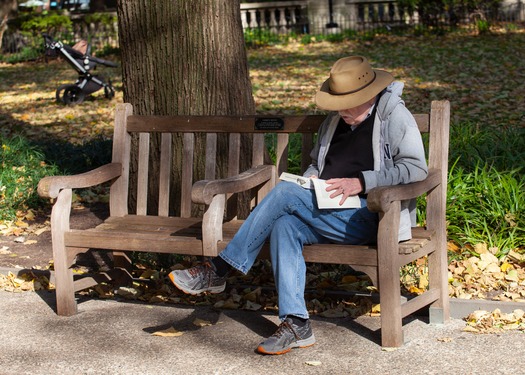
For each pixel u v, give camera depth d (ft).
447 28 66.90
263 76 49.52
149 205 18.28
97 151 27.53
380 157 13.19
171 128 16.05
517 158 20.74
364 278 16.55
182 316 14.83
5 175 25.14
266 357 12.60
